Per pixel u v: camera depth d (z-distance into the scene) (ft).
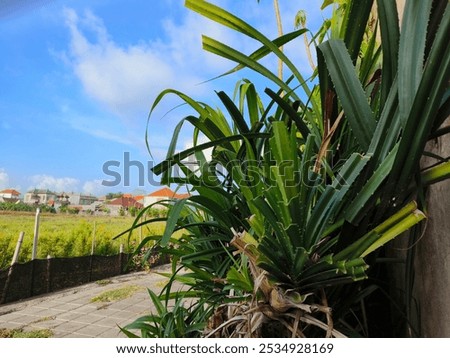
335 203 1.73
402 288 2.42
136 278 22.75
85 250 25.98
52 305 16.01
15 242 22.25
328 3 4.20
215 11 2.40
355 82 1.89
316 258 1.87
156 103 2.59
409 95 1.58
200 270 3.14
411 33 1.65
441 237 1.98
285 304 1.77
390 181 1.66
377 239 1.63
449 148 2.02
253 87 2.91
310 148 1.82
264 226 2.07
